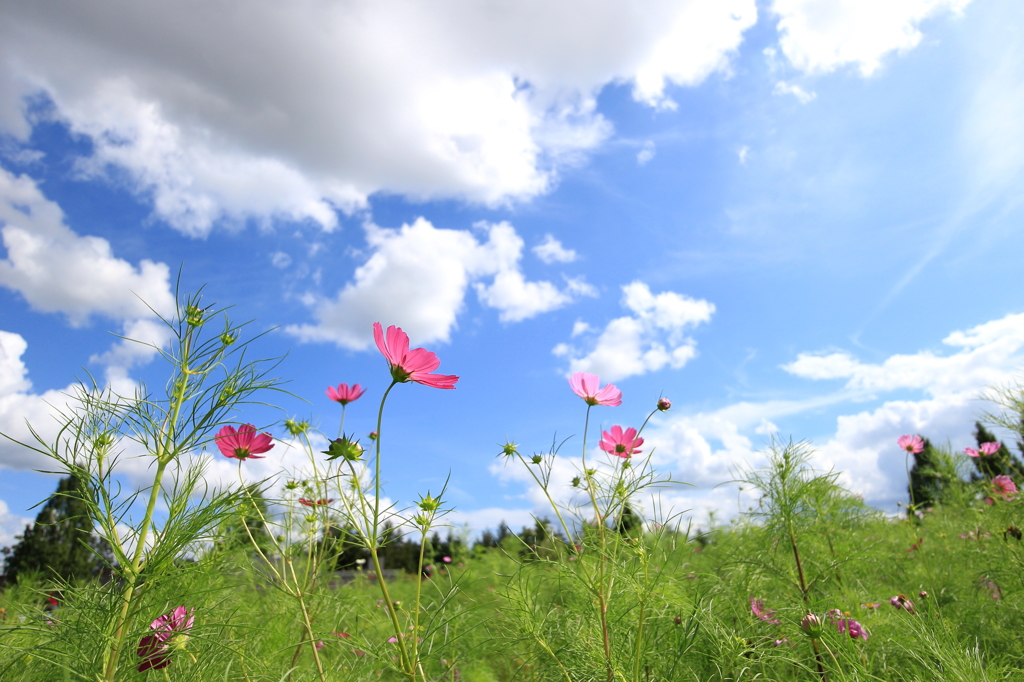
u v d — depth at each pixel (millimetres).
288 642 819
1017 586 991
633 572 743
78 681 513
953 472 1741
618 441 836
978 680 658
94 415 573
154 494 546
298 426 875
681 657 741
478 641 853
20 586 971
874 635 825
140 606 548
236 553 690
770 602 930
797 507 967
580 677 726
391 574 1845
